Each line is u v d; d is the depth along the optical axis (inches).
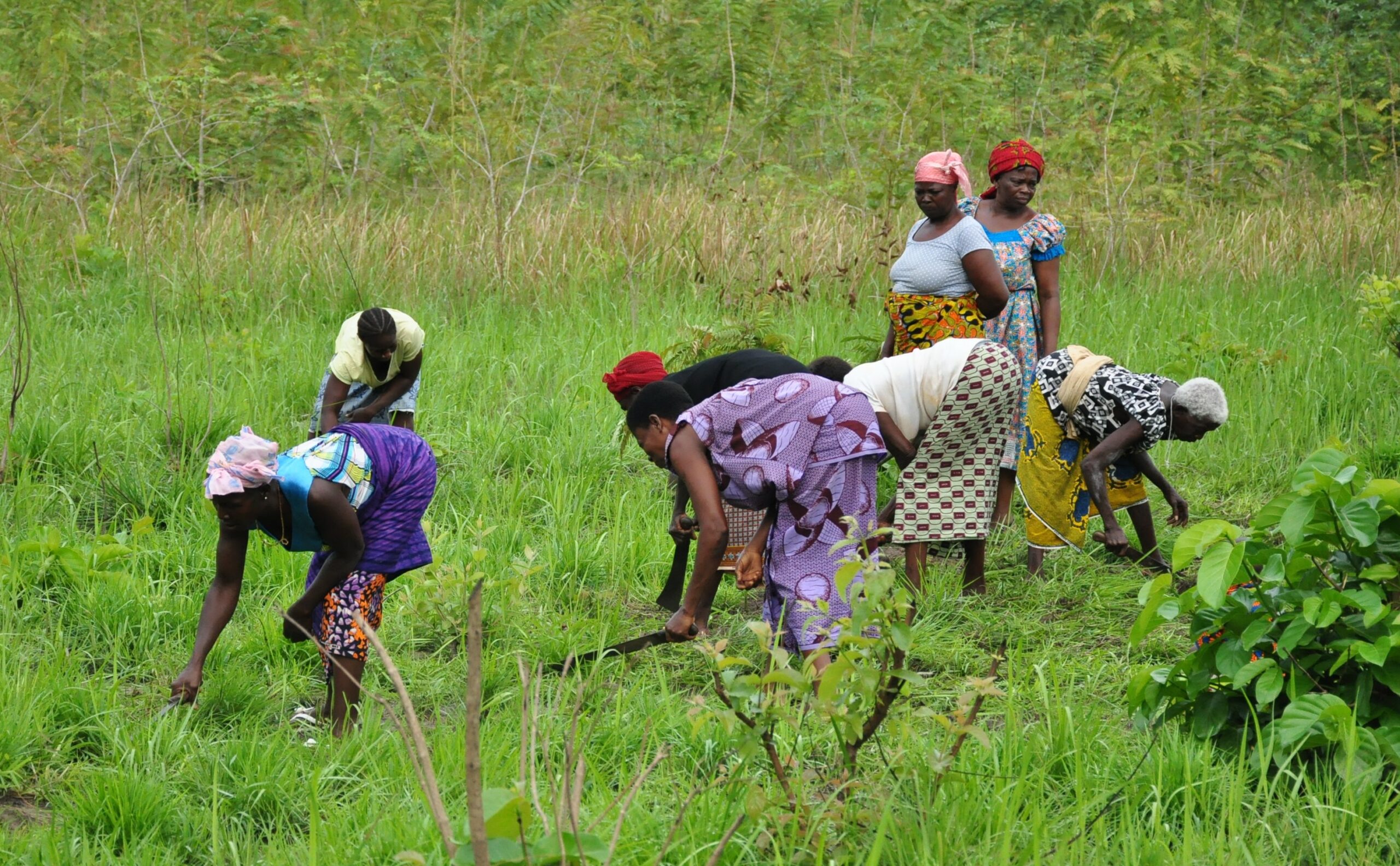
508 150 1135.0
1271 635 357.1
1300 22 1576.0
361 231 946.7
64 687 391.9
